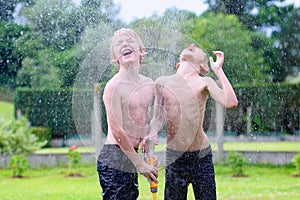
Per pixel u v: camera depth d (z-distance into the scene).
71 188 7.26
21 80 10.42
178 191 2.56
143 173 2.45
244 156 8.95
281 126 9.36
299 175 8.13
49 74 9.68
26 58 9.70
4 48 9.53
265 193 6.56
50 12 8.11
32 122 10.61
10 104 11.28
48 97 10.28
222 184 7.32
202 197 2.58
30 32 9.14
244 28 9.23
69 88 7.71
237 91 8.06
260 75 8.91
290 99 9.31
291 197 6.24
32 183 7.84
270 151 8.93
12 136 9.45
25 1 8.89
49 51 9.12
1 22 9.24
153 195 2.50
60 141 10.51
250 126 9.13
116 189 2.42
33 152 9.63
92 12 6.36
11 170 9.07
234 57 8.31
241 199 6.15
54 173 8.74
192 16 8.24
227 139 9.28
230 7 9.30
